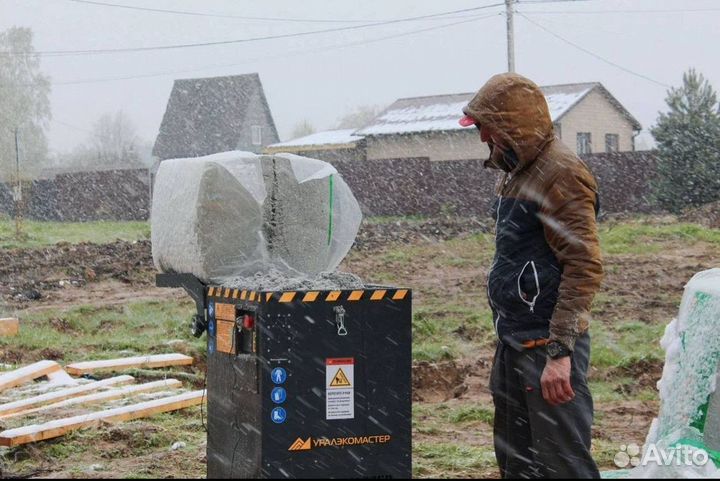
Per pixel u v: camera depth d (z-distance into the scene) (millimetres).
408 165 45375
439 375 13188
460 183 44469
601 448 9281
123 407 10148
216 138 80312
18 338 16000
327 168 7820
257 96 82500
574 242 5508
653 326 17812
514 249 5781
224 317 6574
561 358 5449
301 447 6023
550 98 53156
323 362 6059
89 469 8227
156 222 7859
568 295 5480
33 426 9078
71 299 22094
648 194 40031
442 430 10430
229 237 7148
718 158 38188
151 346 15219
